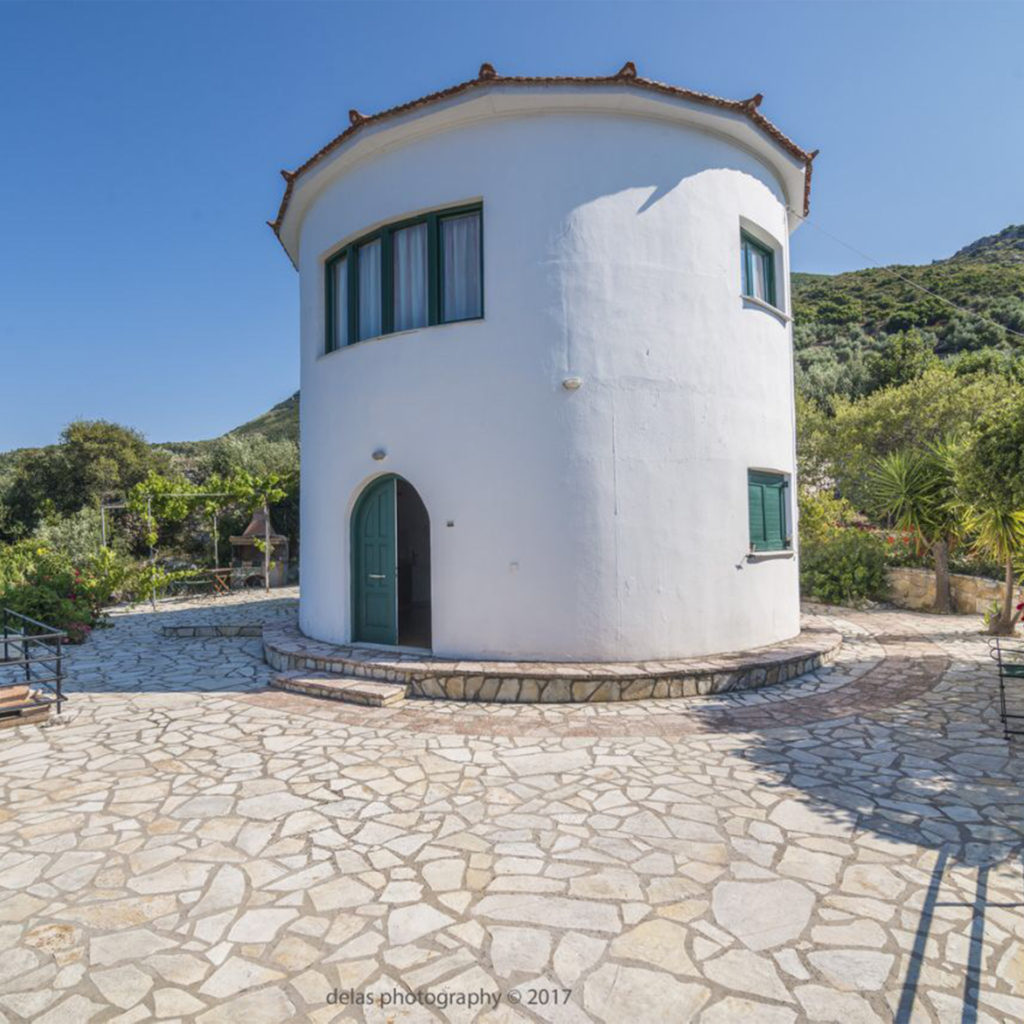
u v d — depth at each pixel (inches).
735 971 114.8
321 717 271.6
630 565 316.5
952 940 123.0
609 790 195.2
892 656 378.9
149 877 148.2
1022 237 2741.1
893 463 549.0
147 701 301.4
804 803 184.9
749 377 358.3
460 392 330.0
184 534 1000.9
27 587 497.4
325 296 401.1
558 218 320.8
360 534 374.6
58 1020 104.5
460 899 138.3
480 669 297.4
